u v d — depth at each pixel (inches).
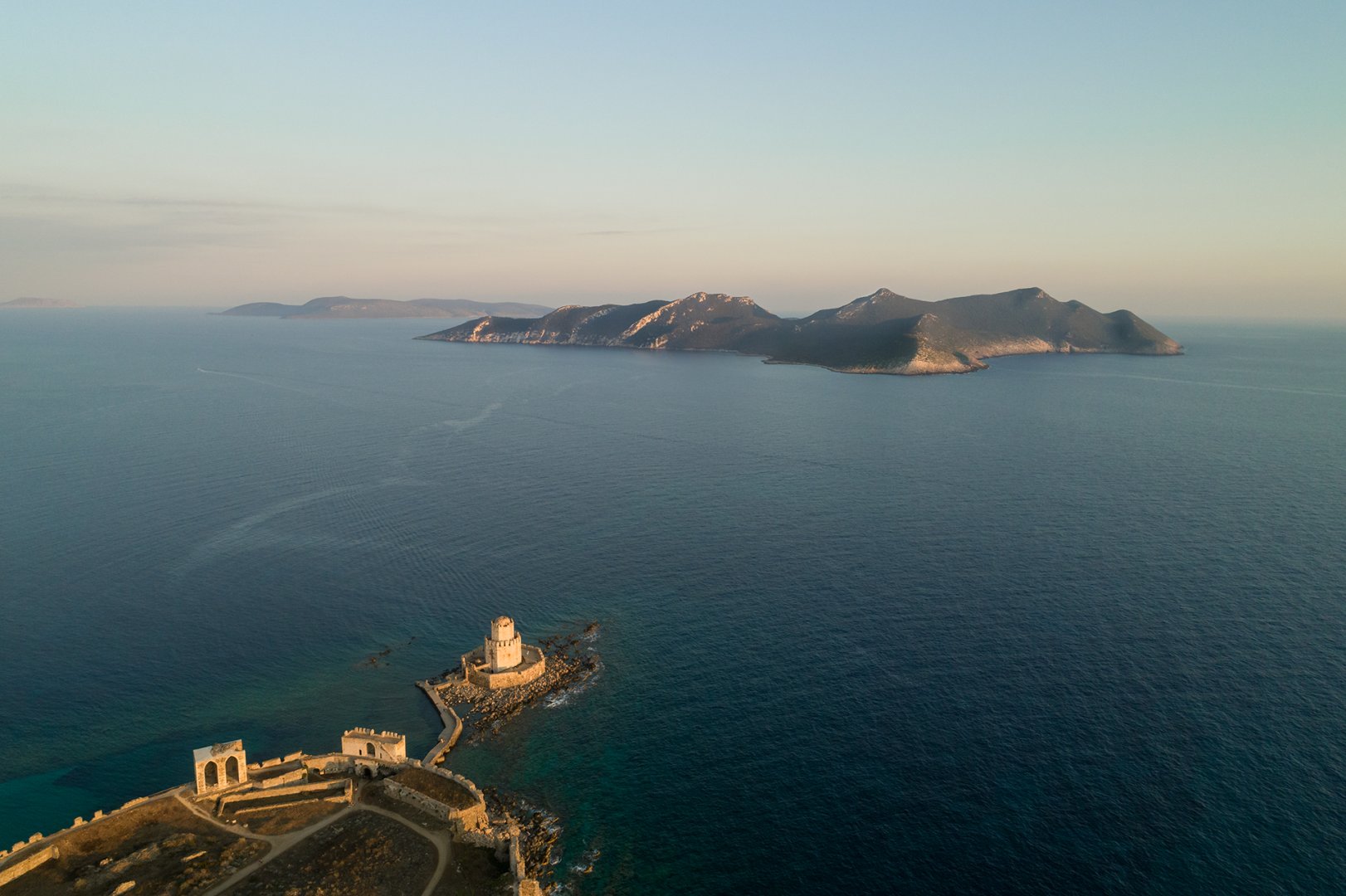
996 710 5059.1
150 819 3983.8
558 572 7495.1
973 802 4254.4
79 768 4704.7
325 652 6082.7
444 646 6200.8
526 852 3969.0
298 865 3661.4
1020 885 3718.0
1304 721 4891.7
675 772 4623.5
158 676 5669.3
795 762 4645.7
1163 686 5305.1
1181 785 4330.7
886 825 4121.6
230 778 4291.3
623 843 4079.7
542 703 5398.6
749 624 6387.8
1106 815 4128.9
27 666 5718.5
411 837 3919.8
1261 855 3850.9
